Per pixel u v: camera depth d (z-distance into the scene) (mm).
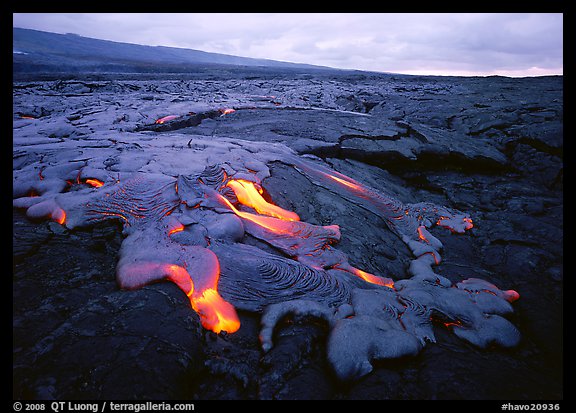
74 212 2764
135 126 6363
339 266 2953
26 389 1441
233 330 2066
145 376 1548
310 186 4254
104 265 2402
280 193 3893
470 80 17328
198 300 2148
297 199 3910
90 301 1983
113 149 4141
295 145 5820
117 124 6328
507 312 2611
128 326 1795
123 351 1644
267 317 2115
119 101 9148
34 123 5895
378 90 14133
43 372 1514
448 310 2459
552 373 2020
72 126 5715
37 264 2242
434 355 2027
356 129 6898
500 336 2266
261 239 3006
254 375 1774
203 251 2461
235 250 2646
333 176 4785
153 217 2855
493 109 8195
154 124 6785
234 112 9297
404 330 2170
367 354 1909
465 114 8219
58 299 1971
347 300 2469
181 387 1604
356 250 3326
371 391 1722
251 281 2395
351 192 4434
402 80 18641
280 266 2594
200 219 2920
